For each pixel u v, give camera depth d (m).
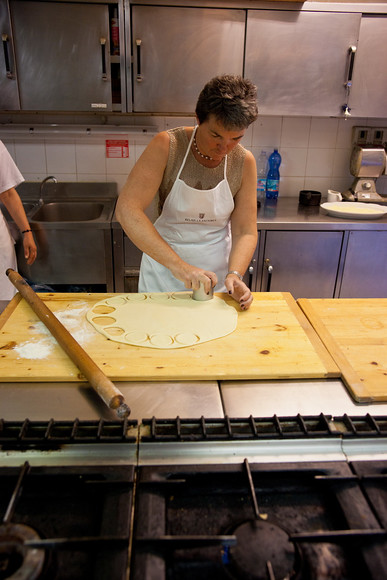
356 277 2.39
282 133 2.65
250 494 0.64
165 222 1.52
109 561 0.55
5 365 0.93
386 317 1.18
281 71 2.22
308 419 0.81
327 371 0.94
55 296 1.26
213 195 1.42
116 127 2.49
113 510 0.62
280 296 1.30
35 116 2.49
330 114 2.32
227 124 1.08
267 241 2.29
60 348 1.00
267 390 0.90
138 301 1.24
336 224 2.26
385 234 2.31
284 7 2.11
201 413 0.83
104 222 2.17
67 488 0.68
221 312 1.18
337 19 2.15
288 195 2.81
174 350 1.00
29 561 0.55
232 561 0.57
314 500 0.68
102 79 2.16
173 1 2.05
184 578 0.56
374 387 0.90
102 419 0.79
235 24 2.12
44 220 2.56
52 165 2.59
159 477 0.68
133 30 2.09
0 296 2.01
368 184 2.62
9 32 2.05
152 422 0.77
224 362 0.96
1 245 1.98
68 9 2.04
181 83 2.20
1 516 0.64
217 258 1.59
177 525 0.63
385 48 2.22
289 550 0.58
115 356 0.97
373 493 0.66
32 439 0.73
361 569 0.56
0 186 1.92
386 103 2.32
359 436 0.77
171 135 1.33
